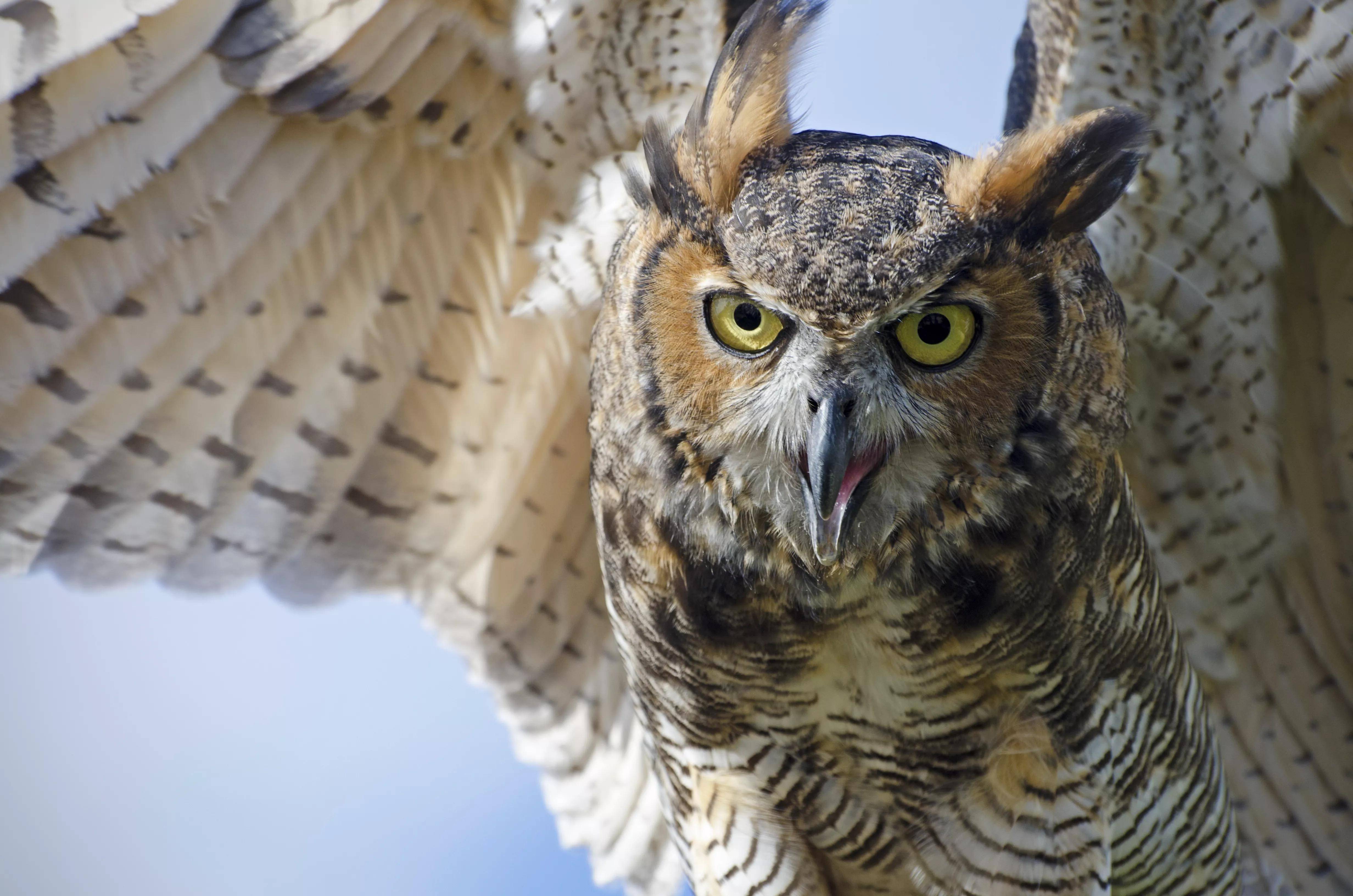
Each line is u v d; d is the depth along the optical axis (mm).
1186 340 5387
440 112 5320
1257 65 5316
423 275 5363
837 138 5234
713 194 5207
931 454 5227
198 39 5285
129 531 5348
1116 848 5309
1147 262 5371
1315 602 5438
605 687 5457
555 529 5434
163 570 5355
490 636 5434
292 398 5363
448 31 5305
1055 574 5250
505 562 5426
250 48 5293
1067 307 5219
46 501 5332
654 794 5465
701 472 5238
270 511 5371
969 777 5285
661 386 5230
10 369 5312
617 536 5270
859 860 5312
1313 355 5383
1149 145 5348
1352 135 5312
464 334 5379
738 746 5293
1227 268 5367
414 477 5395
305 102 5305
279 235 5332
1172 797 5320
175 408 5344
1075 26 5344
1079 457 5234
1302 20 5301
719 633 5266
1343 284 5359
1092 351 5230
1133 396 5402
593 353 5266
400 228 5352
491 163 5340
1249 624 5445
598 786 5457
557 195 5344
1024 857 5281
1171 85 5344
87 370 5324
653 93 5324
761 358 5207
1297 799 5469
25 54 5262
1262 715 5461
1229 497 5418
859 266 5188
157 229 5312
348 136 5320
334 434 5375
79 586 5340
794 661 5270
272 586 5375
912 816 5297
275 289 5344
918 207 5199
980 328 5207
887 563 5246
